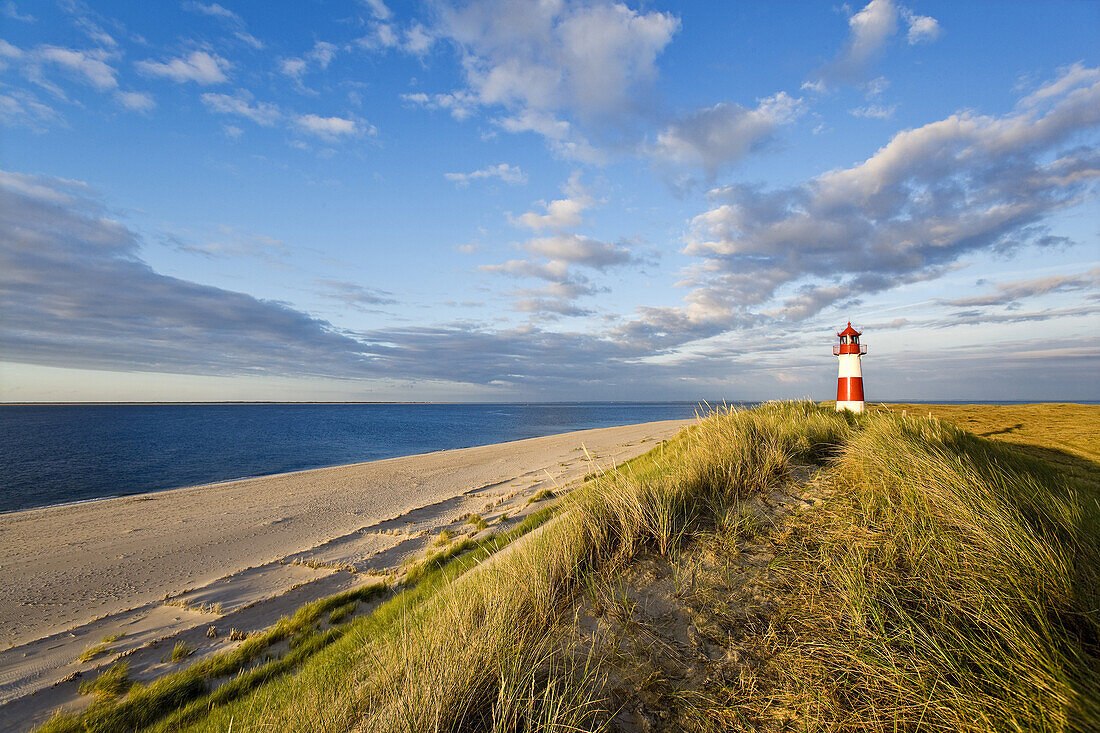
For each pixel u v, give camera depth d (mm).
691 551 4176
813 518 4457
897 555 3533
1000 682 2297
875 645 2730
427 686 2725
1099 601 2676
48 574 11711
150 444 52000
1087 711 2010
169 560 12711
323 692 3635
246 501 20094
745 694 2699
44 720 6078
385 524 15461
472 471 26469
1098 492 5707
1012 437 11875
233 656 7113
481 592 4051
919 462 4797
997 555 3127
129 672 7121
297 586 10359
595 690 2859
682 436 11680
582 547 4379
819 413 9133
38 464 36281
